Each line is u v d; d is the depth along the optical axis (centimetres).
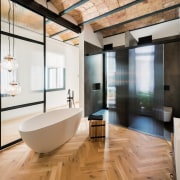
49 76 560
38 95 326
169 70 423
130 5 308
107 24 432
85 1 301
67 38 573
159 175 187
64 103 624
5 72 258
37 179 178
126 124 374
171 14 368
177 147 130
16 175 185
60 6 330
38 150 224
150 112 333
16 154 236
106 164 211
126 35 371
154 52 325
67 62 637
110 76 410
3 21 259
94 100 510
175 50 411
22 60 291
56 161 217
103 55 558
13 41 273
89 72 470
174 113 421
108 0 307
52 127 221
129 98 369
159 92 318
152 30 430
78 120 294
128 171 195
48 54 540
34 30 312
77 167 203
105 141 287
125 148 259
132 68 361
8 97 264
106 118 448
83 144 273
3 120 256
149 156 232
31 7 279
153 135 317
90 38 462
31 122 259
